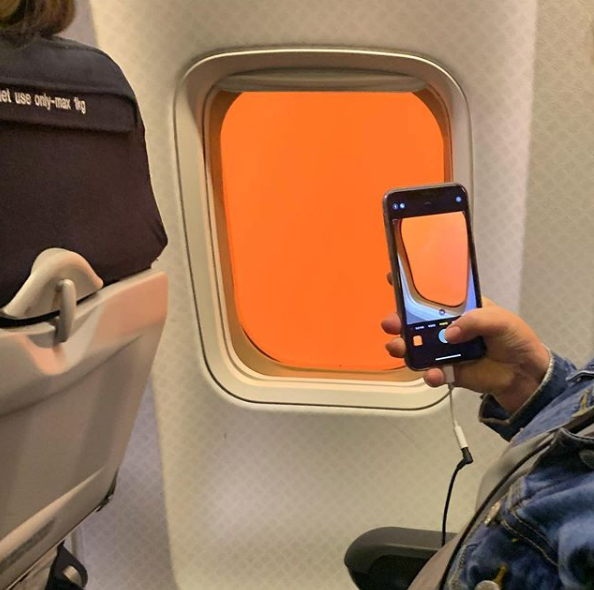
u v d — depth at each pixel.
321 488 1.42
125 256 0.83
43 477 0.78
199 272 1.31
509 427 0.83
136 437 1.42
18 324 0.67
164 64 1.18
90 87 0.74
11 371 0.64
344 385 1.38
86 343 0.76
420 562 1.19
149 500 1.46
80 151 0.73
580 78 1.11
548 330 1.24
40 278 0.65
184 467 1.43
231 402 1.38
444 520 1.09
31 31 0.66
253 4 1.13
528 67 1.11
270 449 1.40
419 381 1.36
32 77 0.65
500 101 1.13
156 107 1.20
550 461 0.51
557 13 1.08
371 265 1.32
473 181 1.19
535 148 1.15
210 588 1.49
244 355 1.40
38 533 0.82
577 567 0.43
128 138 0.84
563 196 1.17
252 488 1.43
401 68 1.15
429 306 0.85
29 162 0.65
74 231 0.72
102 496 1.02
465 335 0.79
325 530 1.44
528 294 1.23
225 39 1.15
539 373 0.80
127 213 0.83
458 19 1.10
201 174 1.26
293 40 1.14
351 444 1.38
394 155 1.25
